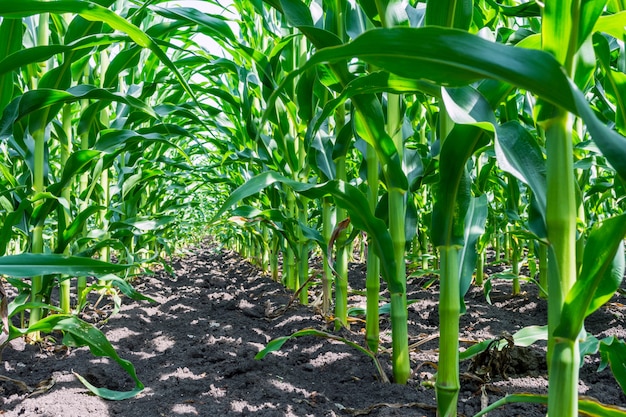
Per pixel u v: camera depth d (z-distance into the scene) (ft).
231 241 37.65
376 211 6.36
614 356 3.99
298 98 7.38
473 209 5.37
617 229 2.47
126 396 5.35
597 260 2.57
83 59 8.37
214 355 7.97
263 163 10.35
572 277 2.94
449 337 4.50
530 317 10.63
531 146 3.24
